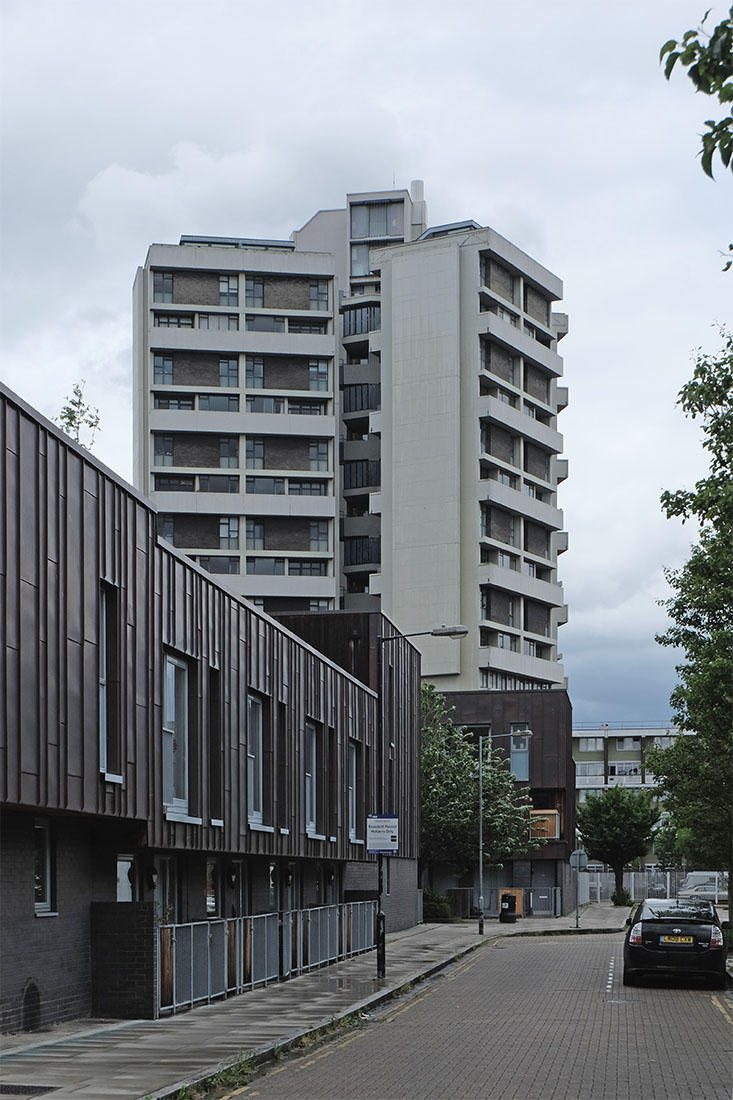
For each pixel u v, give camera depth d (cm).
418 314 10000
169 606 2236
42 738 1647
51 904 1847
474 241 9988
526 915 7500
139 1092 1256
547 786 7912
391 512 9900
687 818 3616
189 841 2311
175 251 10044
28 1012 1741
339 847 3703
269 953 2569
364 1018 2045
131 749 1997
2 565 1545
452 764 7062
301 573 10038
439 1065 1499
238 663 2683
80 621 1806
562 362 10875
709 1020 1950
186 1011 2038
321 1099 1261
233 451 10038
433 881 7744
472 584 9644
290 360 10131
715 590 2761
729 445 2205
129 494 2044
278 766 3062
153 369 9956
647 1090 1291
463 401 9862
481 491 9706
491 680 9706
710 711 2981
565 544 10919
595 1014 2056
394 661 4953
